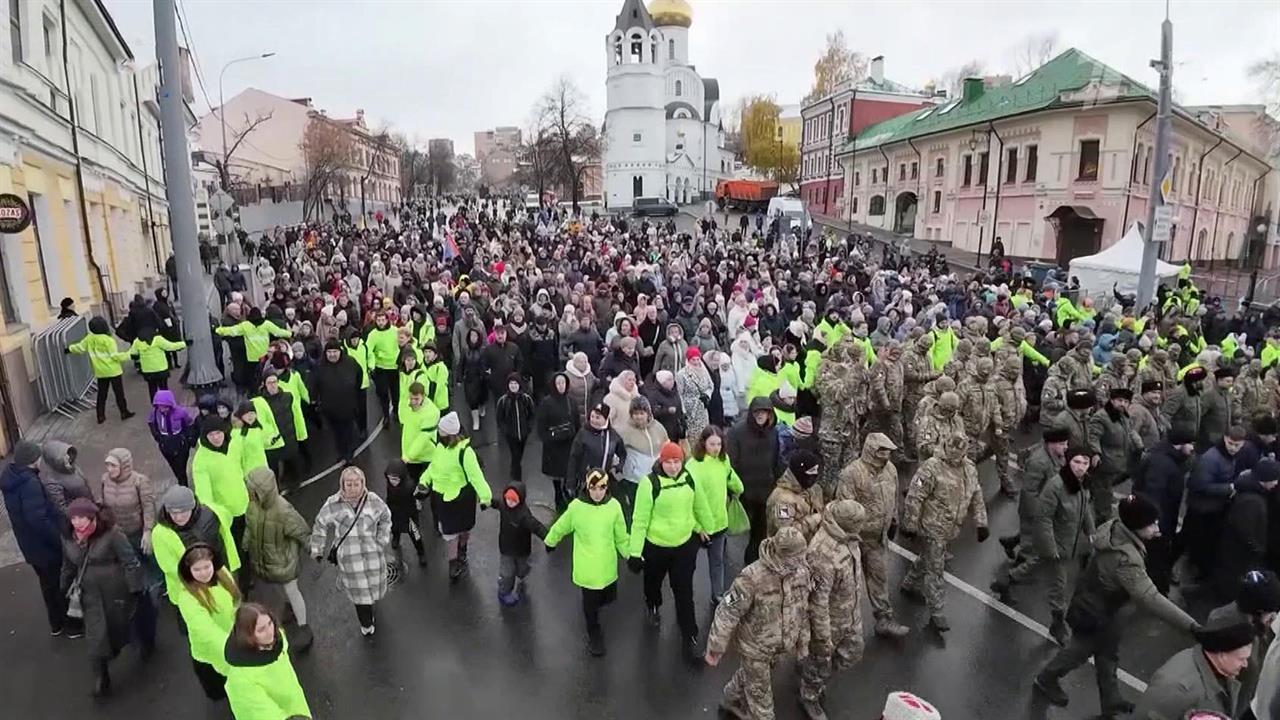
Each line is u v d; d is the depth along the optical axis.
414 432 8.87
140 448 11.59
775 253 32.78
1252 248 48.41
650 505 6.52
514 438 10.19
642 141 79.00
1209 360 10.95
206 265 30.72
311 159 59.62
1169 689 4.08
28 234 14.15
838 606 5.55
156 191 33.09
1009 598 7.54
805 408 9.74
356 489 6.62
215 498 7.30
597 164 94.88
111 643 6.00
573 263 27.14
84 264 18.61
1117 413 8.36
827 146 65.00
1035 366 13.23
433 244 33.12
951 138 44.22
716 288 19.47
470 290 17.78
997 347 12.80
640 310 14.73
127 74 26.97
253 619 4.45
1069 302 18.62
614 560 6.56
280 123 67.06
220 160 48.72
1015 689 6.20
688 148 87.56
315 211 61.03
